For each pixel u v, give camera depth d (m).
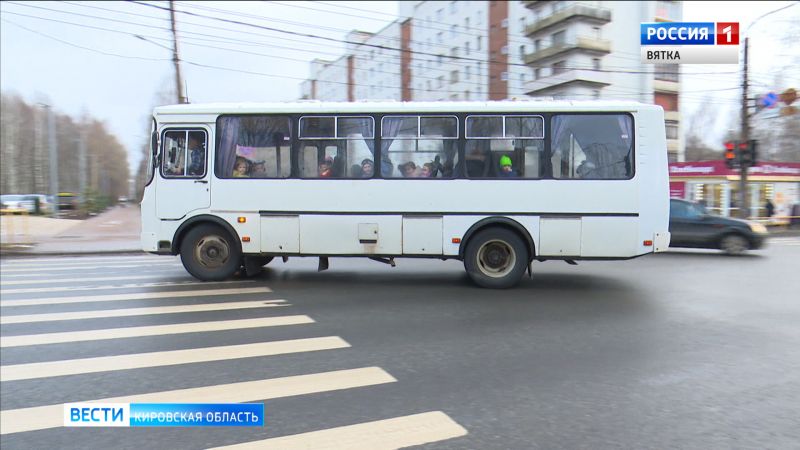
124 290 8.35
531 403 3.81
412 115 8.28
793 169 28.23
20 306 7.18
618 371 4.49
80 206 40.72
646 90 44.62
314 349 5.12
